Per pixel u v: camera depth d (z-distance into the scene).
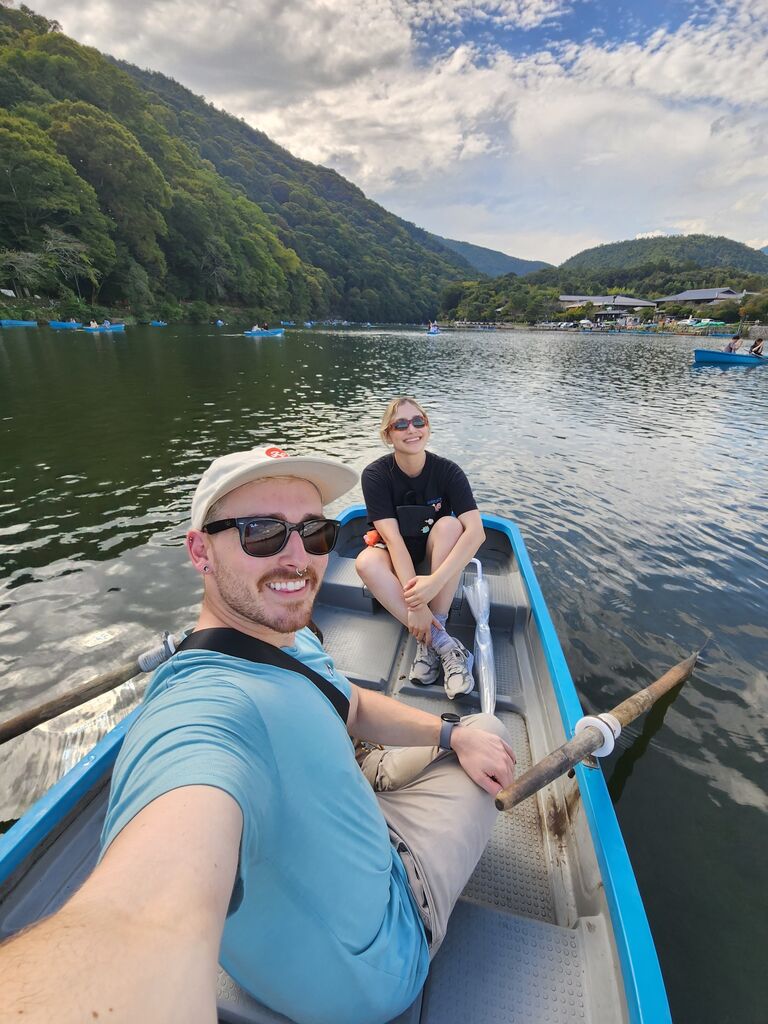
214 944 0.56
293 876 0.80
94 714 3.14
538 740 2.22
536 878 1.69
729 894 2.29
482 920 1.44
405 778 1.44
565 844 1.75
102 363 20.30
